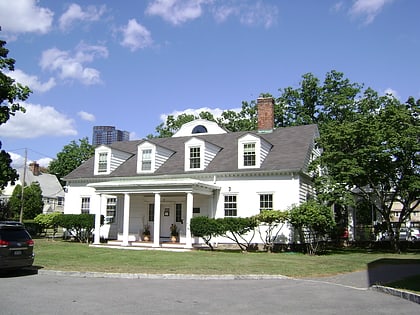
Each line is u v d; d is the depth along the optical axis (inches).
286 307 344.2
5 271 561.9
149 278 512.7
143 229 1111.0
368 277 546.0
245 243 976.9
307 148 1013.8
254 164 998.4
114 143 1400.1
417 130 938.7
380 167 980.6
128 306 336.8
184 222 1067.3
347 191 958.4
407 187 951.0
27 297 372.2
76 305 337.7
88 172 1234.0
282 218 874.8
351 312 328.2
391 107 987.3
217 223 887.1
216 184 1029.8
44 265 597.3
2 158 1091.3
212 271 553.9
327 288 452.8
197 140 1072.2
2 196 2391.7
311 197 1046.4
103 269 559.2
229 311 324.8
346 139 984.3
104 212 1171.3
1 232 514.0
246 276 521.7
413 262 722.8
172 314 309.4
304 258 768.9
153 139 1339.8
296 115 1674.5
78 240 1154.7
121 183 998.4
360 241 1182.3
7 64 1032.2
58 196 2623.0
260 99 1187.9
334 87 1619.1
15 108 1019.9
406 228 1217.4
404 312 329.7
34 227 1405.0
